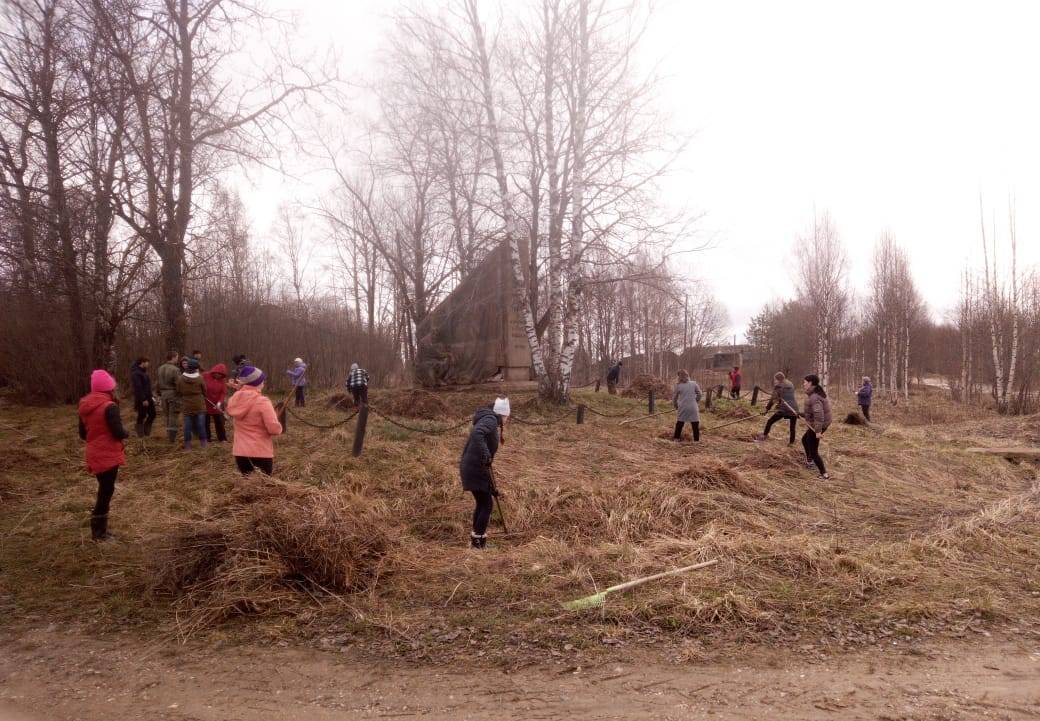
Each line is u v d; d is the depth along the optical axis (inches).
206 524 215.2
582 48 598.9
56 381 618.5
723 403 786.2
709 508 304.7
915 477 433.4
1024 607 200.8
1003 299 1064.8
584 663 161.5
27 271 560.1
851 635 178.1
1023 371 999.0
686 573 220.2
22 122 493.7
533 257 650.8
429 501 320.8
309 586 204.8
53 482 343.3
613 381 919.7
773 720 134.1
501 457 403.9
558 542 260.1
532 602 199.6
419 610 194.7
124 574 221.9
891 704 140.7
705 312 1925.4
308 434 457.4
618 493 318.0
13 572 225.1
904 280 1365.7
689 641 173.6
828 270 1282.0
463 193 650.2
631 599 199.5
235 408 271.0
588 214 610.5
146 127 516.4
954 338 1365.7
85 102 484.7
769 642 173.8
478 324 763.4
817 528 295.0
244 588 193.8
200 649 170.4
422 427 491.2
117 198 519.5
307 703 143.1
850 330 1635.1
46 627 183.8
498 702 143.0
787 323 1886.1
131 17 506.3
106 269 587.2
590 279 643.5
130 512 295.0
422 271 952.9
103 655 166.7
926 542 259.9
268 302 848.3
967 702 141.6
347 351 903.7
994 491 405.4
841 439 585.6
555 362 662.5
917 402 1173.1
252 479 251.1
